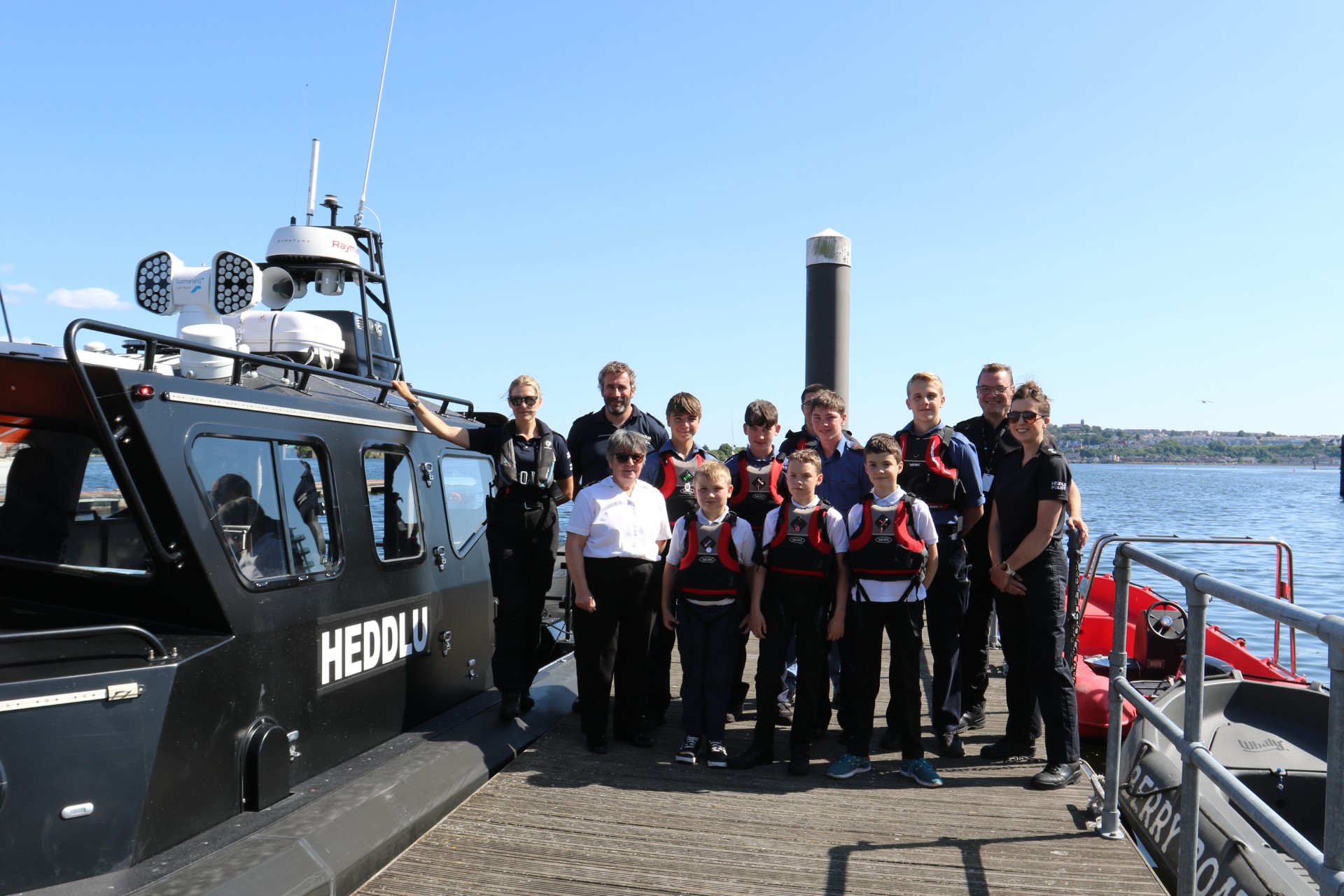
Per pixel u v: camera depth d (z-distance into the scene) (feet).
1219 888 12.60
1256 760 15.94
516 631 16.79
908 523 15.51
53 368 10.32
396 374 20.81
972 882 11.89
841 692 17.78
